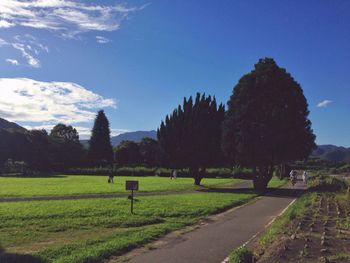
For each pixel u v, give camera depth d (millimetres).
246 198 32281
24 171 91812
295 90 44094
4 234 16219
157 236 16312
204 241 15539
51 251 13055
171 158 51156
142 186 45125
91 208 23516
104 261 12422
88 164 113500
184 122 50375
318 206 24062
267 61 44281
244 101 43531
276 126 41875
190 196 33031
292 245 12562
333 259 10766
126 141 129625
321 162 128000
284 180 66000
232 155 44750
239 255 11609
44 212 21609
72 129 147625
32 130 108438
